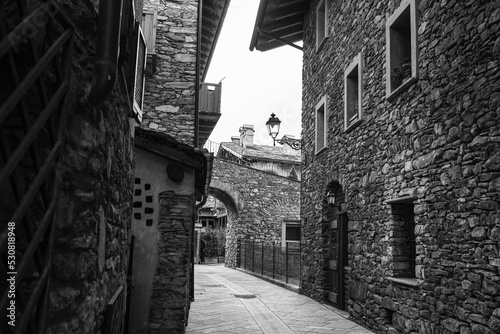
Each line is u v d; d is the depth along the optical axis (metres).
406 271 6.12
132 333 5.61
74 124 2.03
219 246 25.45
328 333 6.48
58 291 1.86
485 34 4.24
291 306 9.00
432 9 5.20
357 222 7.52
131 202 4.28
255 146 26.58
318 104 10.20
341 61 8.75
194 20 9.27
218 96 11.20
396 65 6.33
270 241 19.19
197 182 7.16
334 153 8.98
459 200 4.57
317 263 9.87
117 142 3.02
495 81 4.09
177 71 9.02
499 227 3.97
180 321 5.73
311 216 10.55
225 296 10.48
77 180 2.04
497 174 4.03
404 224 6.23
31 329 1.57
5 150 1.44
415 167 5.53
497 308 3.95
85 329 2.15
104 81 2.04
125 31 3.20
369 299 6.86
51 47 1.70
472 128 4.40
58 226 1.86
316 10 10.72
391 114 6.29
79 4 2.10
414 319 5.41
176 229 5.93
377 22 6.95
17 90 1.43
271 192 19.59
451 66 4.80
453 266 4.64
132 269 5.77
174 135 8.76
